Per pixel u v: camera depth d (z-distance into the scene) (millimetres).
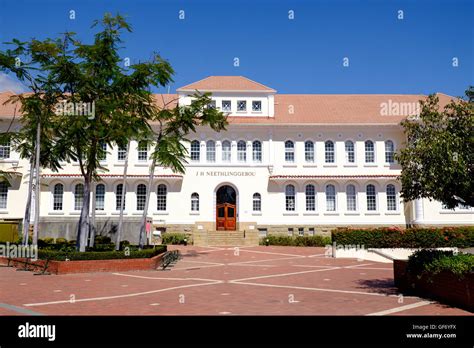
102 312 11648
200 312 11609
